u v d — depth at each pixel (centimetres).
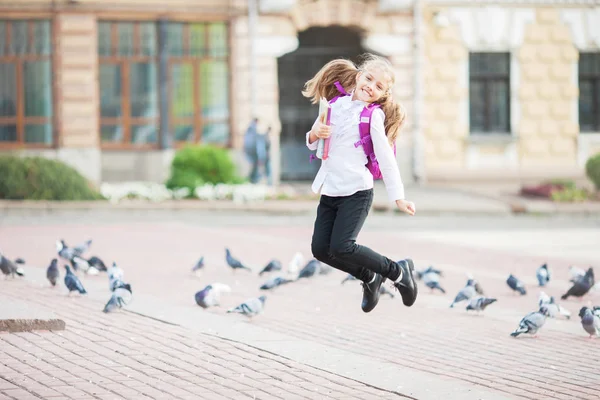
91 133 4272
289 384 1094
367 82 1129
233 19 4331
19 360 1173
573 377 1176
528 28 4628
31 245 2561
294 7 4356
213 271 2112
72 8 4238
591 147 4691
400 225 3441
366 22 4447
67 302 1606
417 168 4500
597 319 1401
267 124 4356
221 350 1262
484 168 4616
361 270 1153
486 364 1245
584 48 4675
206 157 4028
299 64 4672
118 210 3797
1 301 1455
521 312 1656
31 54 4262
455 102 4578
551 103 4662
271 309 1633
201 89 4338
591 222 3612
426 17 4534
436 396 1052
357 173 1123
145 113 4303
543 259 2462
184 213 3781
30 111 4281
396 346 1356
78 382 1074
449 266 2302
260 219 3597
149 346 1271
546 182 4344
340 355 1252
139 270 2119
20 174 3850
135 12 4269
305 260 2342
